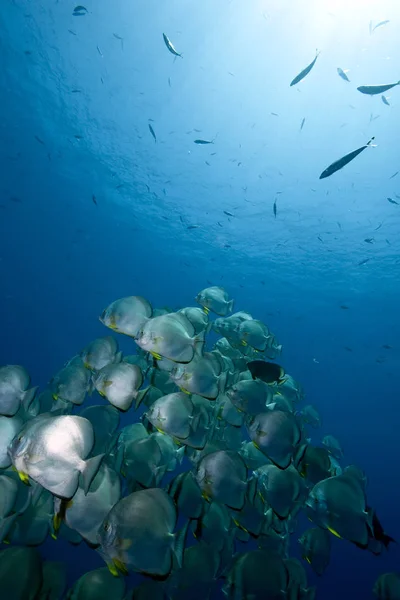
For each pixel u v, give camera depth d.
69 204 29.72
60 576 2.97
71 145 24.61
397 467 36.53
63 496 2.19
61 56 19.03
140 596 2.94
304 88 20.77
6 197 28.84
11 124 23.16
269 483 3.59
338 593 18.88
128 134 23.45
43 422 2.35
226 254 31.28
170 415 3.62
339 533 3.13
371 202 23.84
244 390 4.13
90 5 16.88
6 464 3.16
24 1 16.56
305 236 27.19
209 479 3.15
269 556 2.94
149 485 3.47
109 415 3.86
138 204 29.06
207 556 3.24
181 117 22.59
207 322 5.28
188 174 25.91
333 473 4.02
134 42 18.66
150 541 2.27
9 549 2.50
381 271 27.47
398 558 22.20
